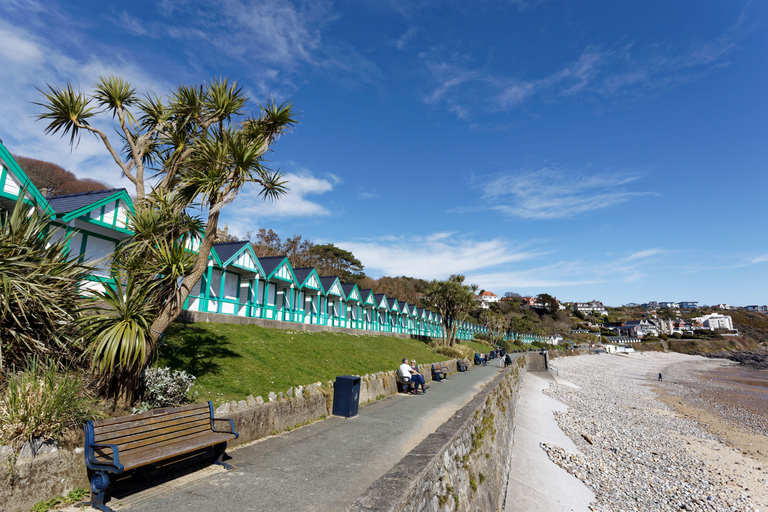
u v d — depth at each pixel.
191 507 4.93
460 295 40.66
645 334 158.50
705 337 151.75
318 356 15.71
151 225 7.72
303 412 9.74
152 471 5.64
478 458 8.50
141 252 7.85
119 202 13.94
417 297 88.38
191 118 8.99
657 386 51.53
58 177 50.34
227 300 19.84
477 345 59.22
